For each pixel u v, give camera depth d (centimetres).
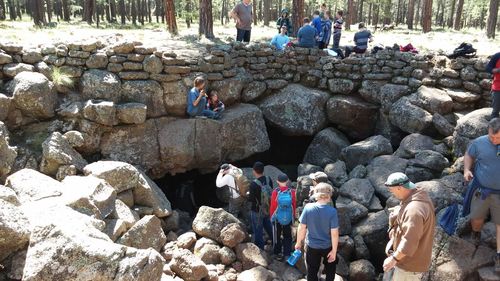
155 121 860
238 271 629
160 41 1070
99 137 791
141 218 670
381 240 687
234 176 745
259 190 669
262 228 679
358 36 1102
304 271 629
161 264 430
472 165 584
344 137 1035
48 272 399
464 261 570
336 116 1034
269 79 1062
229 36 1381
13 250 436
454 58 970
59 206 508
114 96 827
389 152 885
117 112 792
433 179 775
